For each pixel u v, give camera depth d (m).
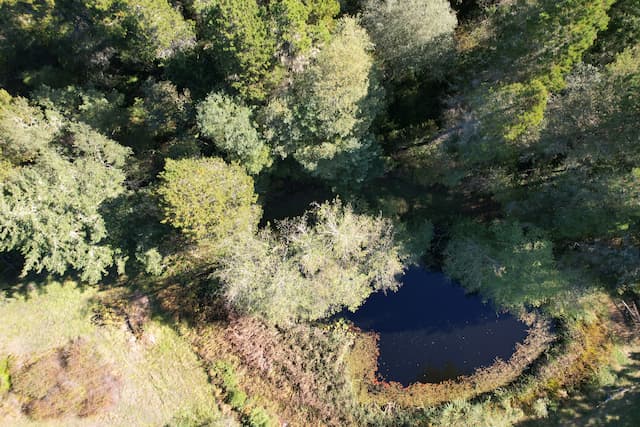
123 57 28.72
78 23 28.30
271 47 23.20
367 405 31.73
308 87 24.98
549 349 31.33
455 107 27.84
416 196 31.31
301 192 32.31
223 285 29.61
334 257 28.47
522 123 22.38
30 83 29.80
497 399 30.69
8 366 32.50
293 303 28.80
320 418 31.42
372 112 26.81
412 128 29.95
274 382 32.12
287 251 28.58
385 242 28.56
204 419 31.84
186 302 33.56
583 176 25.47
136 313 33.62
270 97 25.84
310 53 24.50
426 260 32.84
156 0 24.28
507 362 31.75
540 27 21.34
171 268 32.34
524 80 23.56
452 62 27.52
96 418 32.09
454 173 28.23
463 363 32.16
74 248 28.06
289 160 30.22
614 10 23.17
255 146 25.64
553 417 29.88
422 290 33.12
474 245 29.53
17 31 29.38
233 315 33.19
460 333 32.53
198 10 25.14
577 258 28.69
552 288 28.06
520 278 27.92
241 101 25.53
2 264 33.66
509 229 28.02
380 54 27.33
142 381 32.84
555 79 22.45
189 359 33.00
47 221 26.53
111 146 27.36
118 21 25.84
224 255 28.48
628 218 24.30
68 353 32.69
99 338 33.47
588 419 29.41
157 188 25.33
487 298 31.19
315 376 31.97
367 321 33.25
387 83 29.48
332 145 26.02
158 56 26.27
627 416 28.94
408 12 24.55
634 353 30.12
